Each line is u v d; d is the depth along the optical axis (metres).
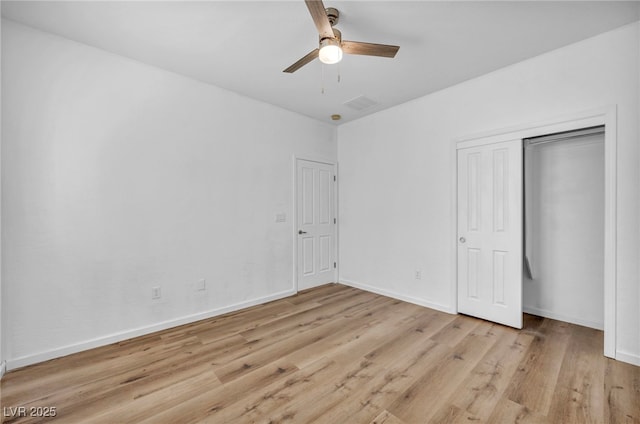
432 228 3.41
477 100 3.01
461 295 3.19
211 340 2.61
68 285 2.36
